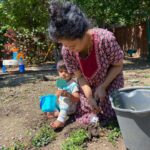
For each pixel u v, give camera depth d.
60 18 1.05
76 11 1.08
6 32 5.82
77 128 1.33
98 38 1.25
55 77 2.89
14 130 1.41
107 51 1.25
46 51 5.90
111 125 1.30
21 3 4.95
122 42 6.71
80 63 1.29
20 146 1.29
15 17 5.09
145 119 1.00
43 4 4.95
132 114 1.00
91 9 4.72
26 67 5.20
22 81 2.76
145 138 1.02
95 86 1.35
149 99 1.20
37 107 1.65
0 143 1.32
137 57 5.92
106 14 4.89
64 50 1.30
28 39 5.81
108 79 1.29
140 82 2.34
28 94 1.97
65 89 1.40
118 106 1.17
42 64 5.54
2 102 1.81
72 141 1.23
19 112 1.60
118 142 1.20
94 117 1.34
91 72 1.30
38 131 1.38
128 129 1.04
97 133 1.26
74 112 1.42
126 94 1.20
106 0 4.73
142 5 5.15
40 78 2.93
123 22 5.65
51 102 1.46
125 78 2.70
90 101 1.31
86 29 1.11
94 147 1.20
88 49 1.26
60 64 1.41
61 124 1.35
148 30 5.39
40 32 5.79
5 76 3.85
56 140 1.29
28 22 5.22
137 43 6.12
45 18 5.03
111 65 1.30
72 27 1.05
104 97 1.30
